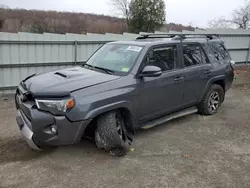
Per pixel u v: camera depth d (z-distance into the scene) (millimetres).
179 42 4922
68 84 3527
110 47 4859
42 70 8766
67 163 3598
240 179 3295
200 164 3646
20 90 3896
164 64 4551
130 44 4594
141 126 4316
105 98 3553
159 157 3818
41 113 3312
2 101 7223
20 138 4418
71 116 3303
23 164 3555
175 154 3928
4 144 4168
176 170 3475
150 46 4363
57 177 3258
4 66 8086
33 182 3145
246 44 13789
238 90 8547
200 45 5410
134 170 3445
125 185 3117
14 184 3100
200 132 4828
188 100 5082
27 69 8500
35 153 3867
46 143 3389
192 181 3232
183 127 5059
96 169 3453
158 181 3215
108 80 3766
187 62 4996
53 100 3297
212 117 5668
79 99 3361
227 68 5934
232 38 13266
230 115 5848
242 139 4547
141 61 4145
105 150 3803
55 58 8906
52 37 8664
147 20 27312
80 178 3244
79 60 9352
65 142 3383
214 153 3994
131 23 27922
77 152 3910
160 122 4559
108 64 4391
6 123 5238
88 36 9320
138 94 4012
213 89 5629
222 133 4801
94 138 3818
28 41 8258
